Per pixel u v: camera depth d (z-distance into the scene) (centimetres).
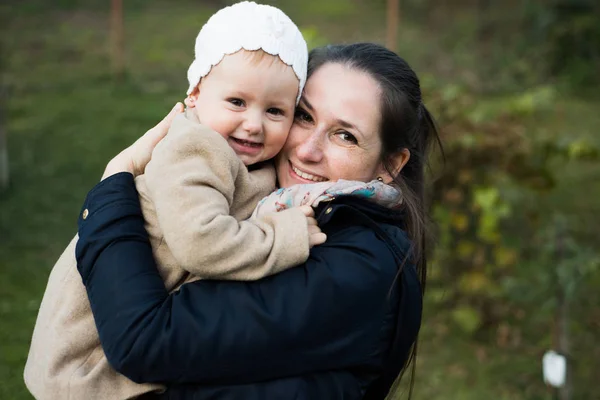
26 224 570
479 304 473
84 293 170
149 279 161
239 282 162
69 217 586
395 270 171
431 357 442
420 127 205
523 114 477
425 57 1083
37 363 169
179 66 1002
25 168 668
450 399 401
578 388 407
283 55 176
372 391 184
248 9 178
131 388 164
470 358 441
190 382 161
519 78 1017
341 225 175
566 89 993
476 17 1212
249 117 176
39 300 468
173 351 155
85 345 168
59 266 176
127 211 166
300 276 163
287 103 180
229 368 158
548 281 420
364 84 183
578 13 1085
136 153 178
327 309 162
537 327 464
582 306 488
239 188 176
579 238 576
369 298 166
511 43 1109
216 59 176
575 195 675
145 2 1305
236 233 160
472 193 457
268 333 158
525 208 548
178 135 166
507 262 467
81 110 823
